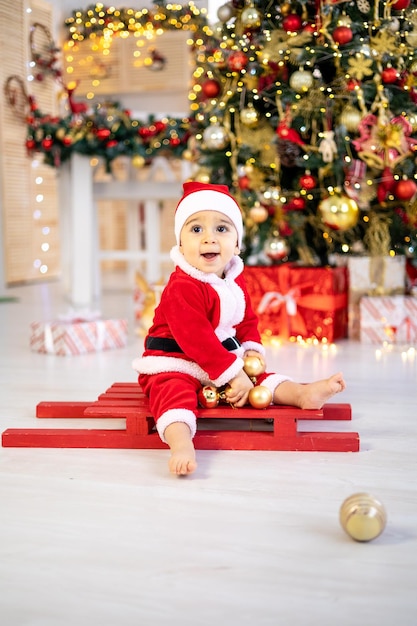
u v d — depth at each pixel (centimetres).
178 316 170
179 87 591
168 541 120
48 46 582
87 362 272
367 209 307
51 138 447
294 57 283
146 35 570
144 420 171
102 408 175
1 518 130
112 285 564
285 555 115
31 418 196
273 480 149
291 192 305
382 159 286
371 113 290
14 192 586
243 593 103
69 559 114
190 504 136
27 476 152
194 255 177
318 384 170
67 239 507
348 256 323
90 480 150
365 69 280
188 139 421
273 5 310
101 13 566
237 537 122
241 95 300
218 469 156
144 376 178
